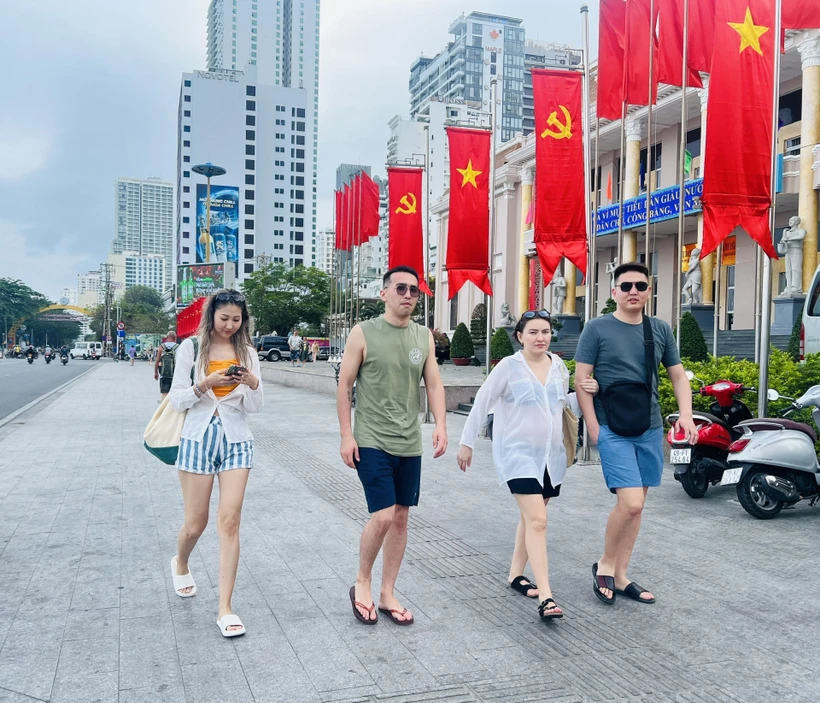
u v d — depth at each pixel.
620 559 4.20
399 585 4.41
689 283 19.80
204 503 3.79
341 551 5.09
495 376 4.05
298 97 112.06
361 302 51.25
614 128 23.16
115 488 7.20
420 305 40.53
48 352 53.06
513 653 3.41
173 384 3.76
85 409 15.76
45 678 3.12
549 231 10.05
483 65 117.88
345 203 25.62
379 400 3.71
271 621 3.79
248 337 3.90
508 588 4.37
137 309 103.69
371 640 3.55
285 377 25.28
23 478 7.71
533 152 27.70
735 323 20.94
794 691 3.04
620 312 4.20
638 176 22.61
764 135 8.40
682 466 6.58
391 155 98.12
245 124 105.19
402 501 3.79
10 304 102.50
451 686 3.07
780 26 8.33
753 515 5.99
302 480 7.70
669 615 3.91
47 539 5.34
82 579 4.44
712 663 3.31
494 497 6.95
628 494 3.98
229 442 3.74
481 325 28.75
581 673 3.21
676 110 21.48
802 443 5.89
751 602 4.10
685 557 4.94
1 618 3.80
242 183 105.25
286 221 112.31
